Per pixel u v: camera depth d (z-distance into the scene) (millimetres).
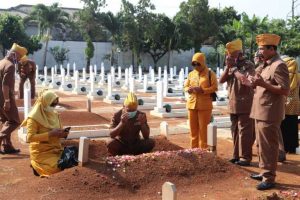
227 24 49188
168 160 6836
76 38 52062
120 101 18172
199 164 6941
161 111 14953
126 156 6840
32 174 7098
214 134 7562
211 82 8125
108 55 48969
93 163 6488
